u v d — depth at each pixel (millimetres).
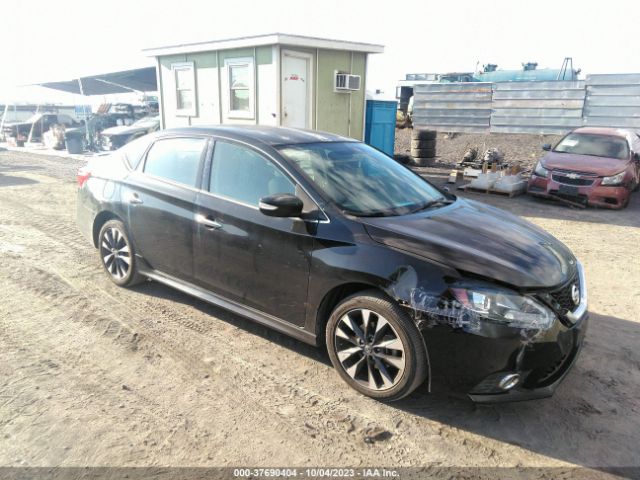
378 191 3775
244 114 11586
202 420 2949
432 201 3975
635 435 2947
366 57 12594
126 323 4164
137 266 4688
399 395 3066
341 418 3014
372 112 13242
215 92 12188
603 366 3723
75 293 4766
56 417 2926
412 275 2916
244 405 3109
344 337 3250
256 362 3615
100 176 4969
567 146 10898
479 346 2766
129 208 4531
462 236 3268
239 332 4055
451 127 21609
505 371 2791
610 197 9453
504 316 2748
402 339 2953
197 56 12352
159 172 4438
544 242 3514
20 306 4457
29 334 3934
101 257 5020
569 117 18766
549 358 2865
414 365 2938
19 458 2594
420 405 3176
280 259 3449
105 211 4816
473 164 13453
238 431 2863
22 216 8070
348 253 3139
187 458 2635
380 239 3127
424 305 2838
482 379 2816
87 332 3990
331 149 4113
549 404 3232
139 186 4480
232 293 3848
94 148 19641
